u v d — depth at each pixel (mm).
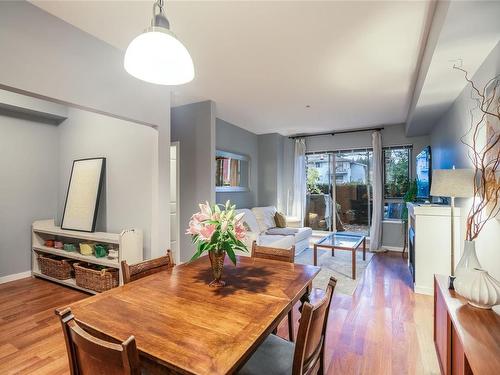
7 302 2969
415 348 2145
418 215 3289
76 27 2266
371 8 1982
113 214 3617
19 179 3875
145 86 2906
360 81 3311
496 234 2037
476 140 2428
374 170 5508
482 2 1534
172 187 4430
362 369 1903
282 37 2361
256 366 1265
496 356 1133
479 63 2279
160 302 1291
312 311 1005
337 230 6121
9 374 1828
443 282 2033
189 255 4133
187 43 2455
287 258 2033
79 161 3957
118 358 771
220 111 4555
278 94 3764
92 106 2396
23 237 3881
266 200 6266
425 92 2939
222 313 1180
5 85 1862
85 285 3195
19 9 1928
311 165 6398
